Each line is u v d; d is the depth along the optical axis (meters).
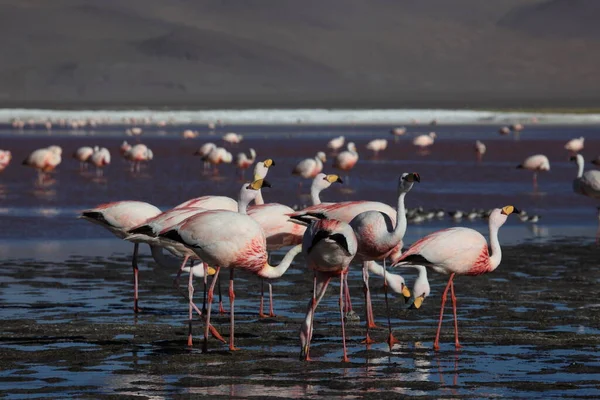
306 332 11.99
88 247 22.08
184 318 14.73
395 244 12.91
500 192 34.41
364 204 14.70
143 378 10.93
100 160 41.00
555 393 10.24
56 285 17.31
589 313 14.95
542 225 26.80
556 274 18.73
